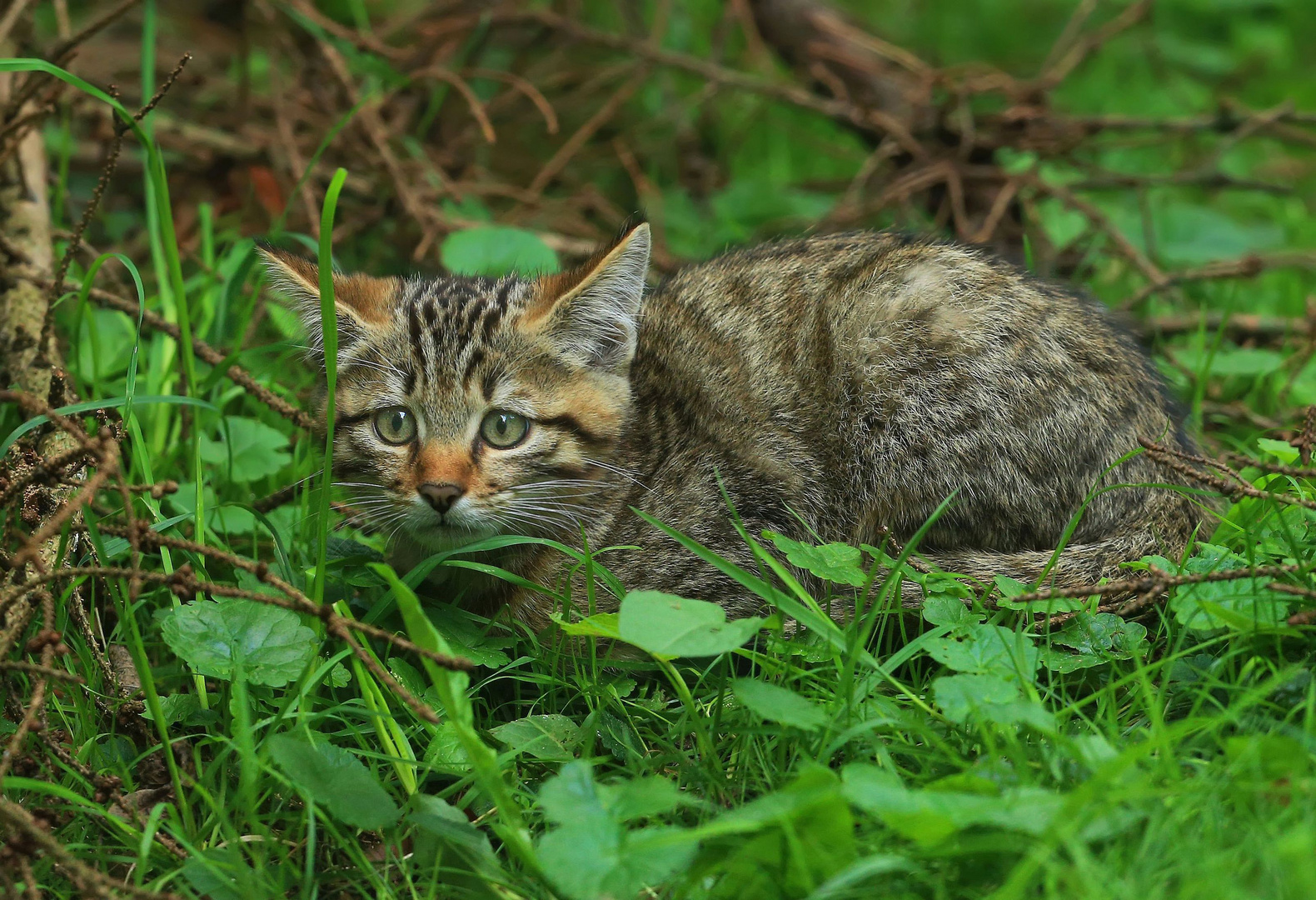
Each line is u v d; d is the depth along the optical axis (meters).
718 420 8.50
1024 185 12.22
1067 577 7.79
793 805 4.92
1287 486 7.63
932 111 12.84
